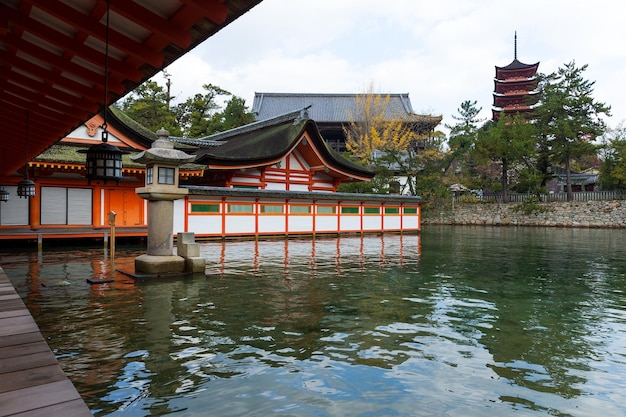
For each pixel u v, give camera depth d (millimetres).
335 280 10500
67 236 18359
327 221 27875
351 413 3719
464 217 51344
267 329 6227
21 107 6859
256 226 24562
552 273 12367
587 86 45906
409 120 54062
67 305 7543
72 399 2584
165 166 10930
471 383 4422
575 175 57219
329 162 30797
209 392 4102
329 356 5152
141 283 9719
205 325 6395
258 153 27609
